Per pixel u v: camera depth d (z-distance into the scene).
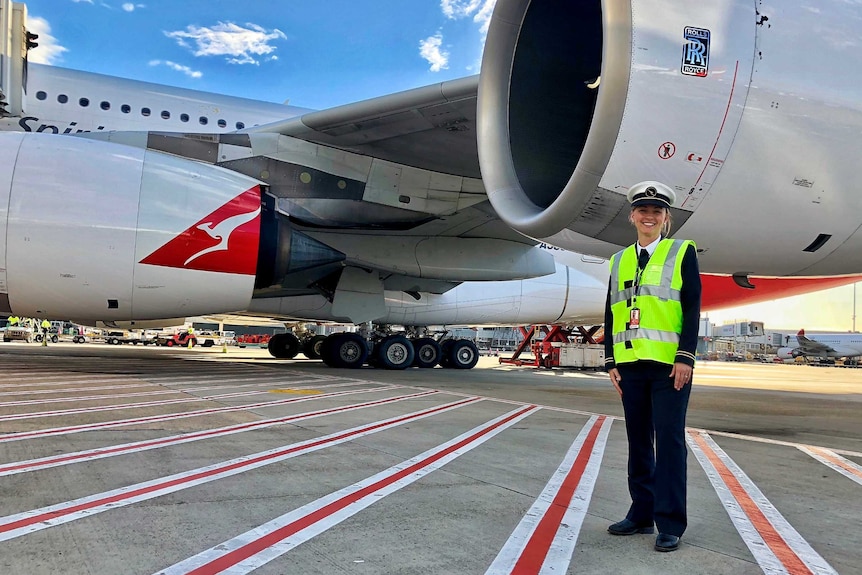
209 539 2.27
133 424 4.74
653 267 2.52
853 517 2.83
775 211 5.14
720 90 4.68
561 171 6.28
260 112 11.73
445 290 13.52
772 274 6.12
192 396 6.73
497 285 15.02
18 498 2.72
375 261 11.16
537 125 6.32
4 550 2.10
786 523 2.71
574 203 5.07
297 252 8.90
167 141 9.07
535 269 12.20
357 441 4.34
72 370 10.38
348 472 3.40
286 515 2.59
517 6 6.13
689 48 4.64
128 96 10.82
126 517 2.50
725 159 4.82
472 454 4.03
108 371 10.31
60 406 5.64
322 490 3.01
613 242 5.48
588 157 4.78
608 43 4.61
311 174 9.45
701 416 7.14
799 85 4.78
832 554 2.30
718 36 4.68
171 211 7.87
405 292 14.15
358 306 12.18
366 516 2.61
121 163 7.90
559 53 6.26
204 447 3.95
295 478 3.22
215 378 9.34
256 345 54.66
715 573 2.08
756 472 3.82
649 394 2.54
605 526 2.59
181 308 8.23
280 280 8.94
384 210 9.87
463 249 11.68
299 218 9.62
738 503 3.04
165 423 4.83
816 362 65.81
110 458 3.55
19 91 8.70
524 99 6.36
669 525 2.32
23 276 7.51
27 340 40.25
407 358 13.90
